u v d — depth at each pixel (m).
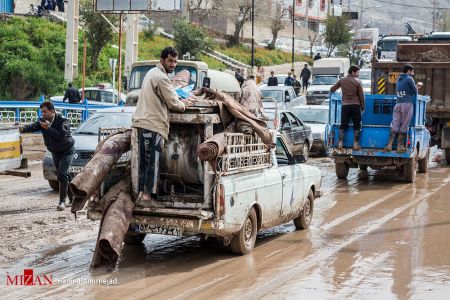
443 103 24.11
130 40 37.12
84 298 8.61
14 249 11.20
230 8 73.44
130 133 10.74
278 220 12.11
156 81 10.17
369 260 10.91
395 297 8.94
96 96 34.38
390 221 14.23
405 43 26.11
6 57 41.31
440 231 13.24
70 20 38.66
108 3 32.19
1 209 14.73
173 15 65.06
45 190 17.72
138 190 10.34
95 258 10.05
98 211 10.50
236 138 10.43
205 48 58.78
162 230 10.30
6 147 14.14
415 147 20.02
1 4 46.22
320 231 13.20
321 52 82.00
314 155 27.58
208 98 10.94
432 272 10.23
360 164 20.50
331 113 20.25
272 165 11.91
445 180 20.83
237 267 10.30
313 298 8.83
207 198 10.09
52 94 40.03
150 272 9.95
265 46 76.25
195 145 10.56
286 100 32.31
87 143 17.08
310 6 94.56
